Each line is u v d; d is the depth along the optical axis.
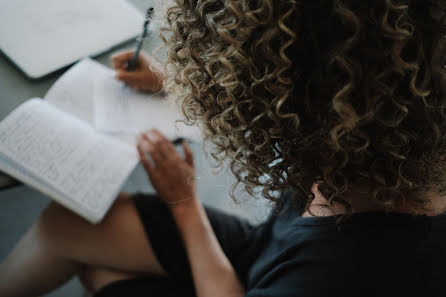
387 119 0.35
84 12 0.79
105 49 0.77
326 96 0.34
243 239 0.75
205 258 0.68
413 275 0.39
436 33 0.31
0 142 0.62
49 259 0.73
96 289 0.74
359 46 0.31
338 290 0.40
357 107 0.34
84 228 0.71
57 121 0.67
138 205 0.74
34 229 0.74
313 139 0.38
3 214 1.12
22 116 0.65
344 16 0.29
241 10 0.33
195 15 0.40
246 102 0.39
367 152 0.37
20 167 0.62
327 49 0.32
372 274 0.39
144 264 0.72
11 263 0.74
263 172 0.47
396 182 0.39
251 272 0.63
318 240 0.44
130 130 0.72
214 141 0.51
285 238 0.50
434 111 0.35
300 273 0.44
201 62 0.42
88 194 0.64
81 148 0.66
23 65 0.71
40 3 0.78
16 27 0.74
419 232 0.40
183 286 0.72
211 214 0.78
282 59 0.33
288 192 0.61
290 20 0.32
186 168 0.73
